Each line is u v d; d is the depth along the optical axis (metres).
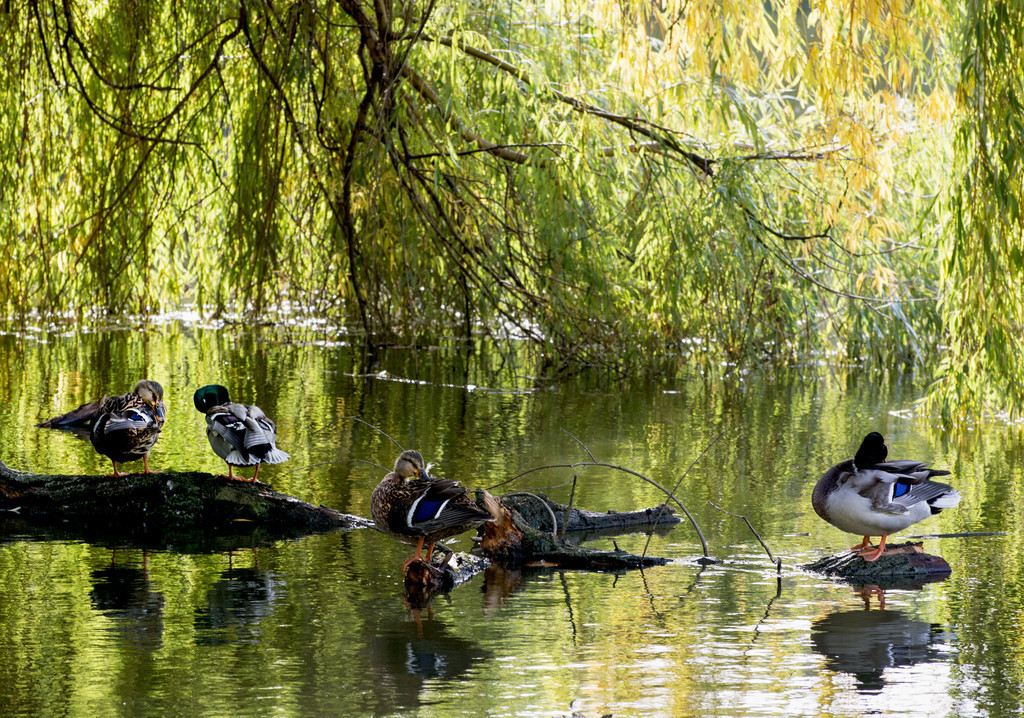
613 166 16.08
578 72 14.95
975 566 7.96
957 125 11.16
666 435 12.87
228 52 15.98
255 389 15.18
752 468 11.23
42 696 5.60
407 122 15.53
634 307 17.36
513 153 15.76
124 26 15.19
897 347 18.80
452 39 14.27
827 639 6.48
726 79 15.45
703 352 19.09
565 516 8.95
